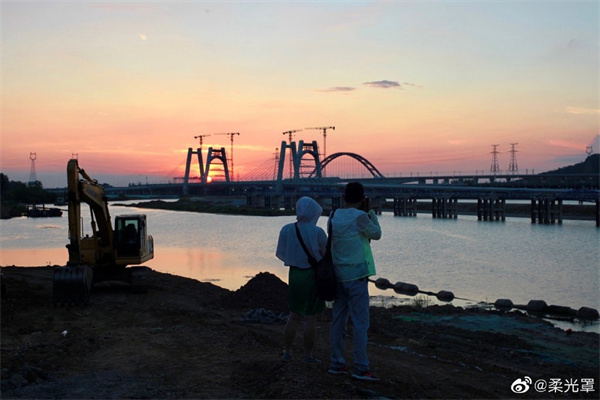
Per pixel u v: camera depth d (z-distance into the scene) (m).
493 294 31.19
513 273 40.84
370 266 7.45
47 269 29.22
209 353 10.27
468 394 8.48
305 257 7.85
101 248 20.80
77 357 9.90
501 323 19.00
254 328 15.20
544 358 14.18
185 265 43.62
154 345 11.05
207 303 19.80
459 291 32.09
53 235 75.56
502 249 60.84
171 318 14.98
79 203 18.12
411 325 18.23
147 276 26.83
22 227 94.19
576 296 30.94
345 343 13.01
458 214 166.12
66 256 49.16
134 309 16.75
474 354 14.10
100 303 17.97
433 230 95.56
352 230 7.39
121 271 21.05
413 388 7.92
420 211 187.88
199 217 142.50
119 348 10.74
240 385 7.75
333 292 7.33
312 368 7.79
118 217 20.78
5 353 10.07
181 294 21.67
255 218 137.62
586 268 44.19
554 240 73.88
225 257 49.88
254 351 10.50
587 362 13.79
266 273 21.98
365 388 7.21
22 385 7.89
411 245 65.75
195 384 7.90
